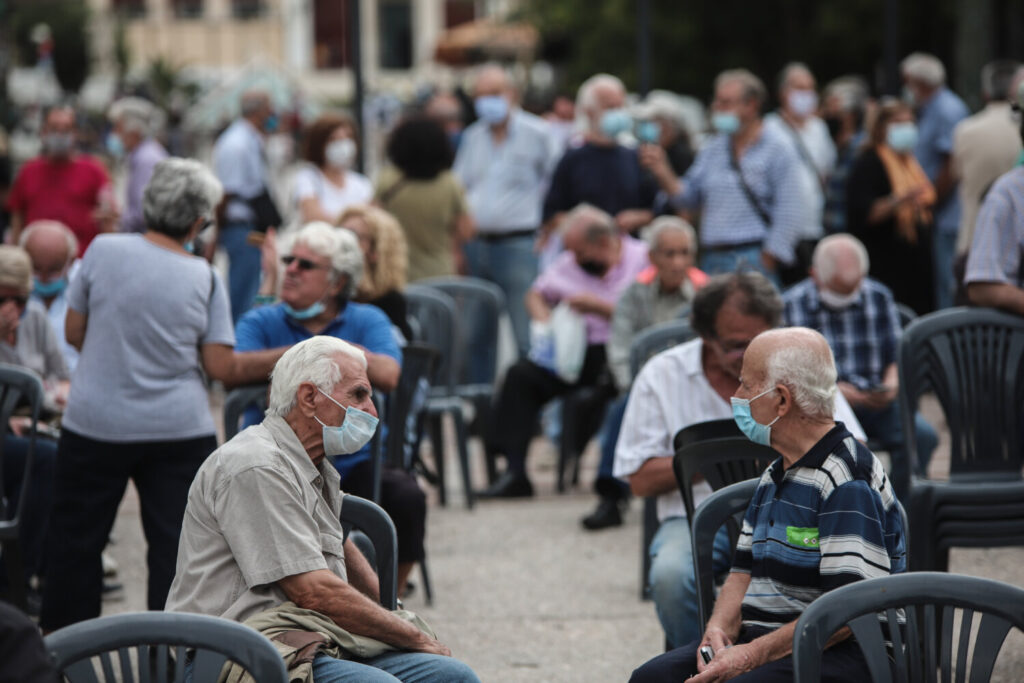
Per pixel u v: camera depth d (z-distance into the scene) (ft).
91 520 37.19
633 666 40.11
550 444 74.02
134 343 36.96
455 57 232.32
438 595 47.26
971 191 62.75
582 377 61.98
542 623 44.11
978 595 23.61
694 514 30.94
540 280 63.36
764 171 66.64
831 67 194.49
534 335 62.34
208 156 218.79
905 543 27.25
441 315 61.46
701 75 207.51
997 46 155.74
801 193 66.80
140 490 37.68
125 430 36.81
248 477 27.07
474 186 80.48
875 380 49.42
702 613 29.86
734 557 28.76
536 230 79.92
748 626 27.55
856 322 49.75
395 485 42.01
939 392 41.04
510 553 52.54
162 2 360.07
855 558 25.68
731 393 37.32
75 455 37.09
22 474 42.45
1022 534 39.40
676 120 86.58
